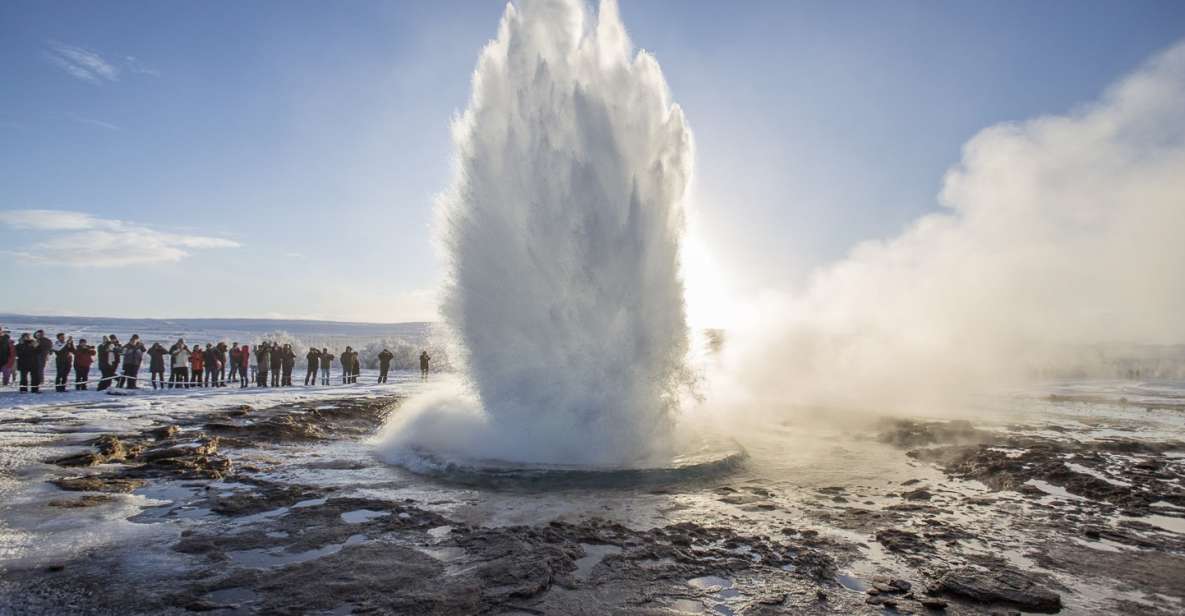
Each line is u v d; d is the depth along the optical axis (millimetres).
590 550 4934
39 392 17188
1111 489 6992
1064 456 9125
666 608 3787
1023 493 7035
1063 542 5238
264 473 7805
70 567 4277
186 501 6211
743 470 8297
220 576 4176
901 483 7578
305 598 3824
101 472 7352
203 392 18781
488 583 4094
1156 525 5766
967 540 5273
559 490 7012
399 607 3711
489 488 7070
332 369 38625
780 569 4516
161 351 21031
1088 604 3955
